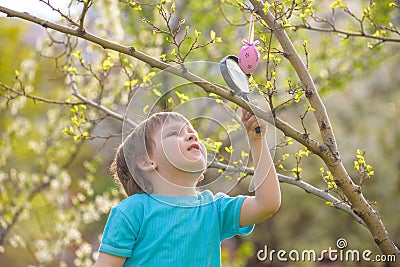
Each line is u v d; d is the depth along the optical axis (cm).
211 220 316
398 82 1374
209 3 733
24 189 807
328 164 341
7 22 1280
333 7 442
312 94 344
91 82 698
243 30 742
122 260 309
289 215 1402
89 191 801
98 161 789
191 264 305
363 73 716
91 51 707
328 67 708
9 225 781
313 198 1380
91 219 794
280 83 698
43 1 317
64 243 789
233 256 1229
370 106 1382
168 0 350
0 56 1240
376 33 463
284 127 329
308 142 333
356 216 376
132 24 694
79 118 500
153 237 309
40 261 795
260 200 314
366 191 1284
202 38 712
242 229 321
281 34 346
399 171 1302
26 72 824
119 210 314
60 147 801
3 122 939
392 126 1350
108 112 486
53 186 796
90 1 313
